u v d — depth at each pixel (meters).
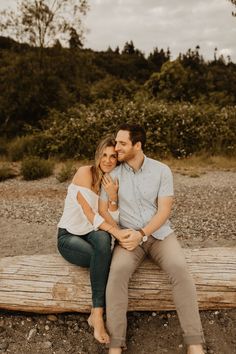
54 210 7.11
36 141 14.36
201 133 13.30
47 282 3.24
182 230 5.73
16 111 19.31
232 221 6.12
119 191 3.25
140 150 3.26
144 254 3.21
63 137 13.80
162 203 3.21
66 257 3.33
